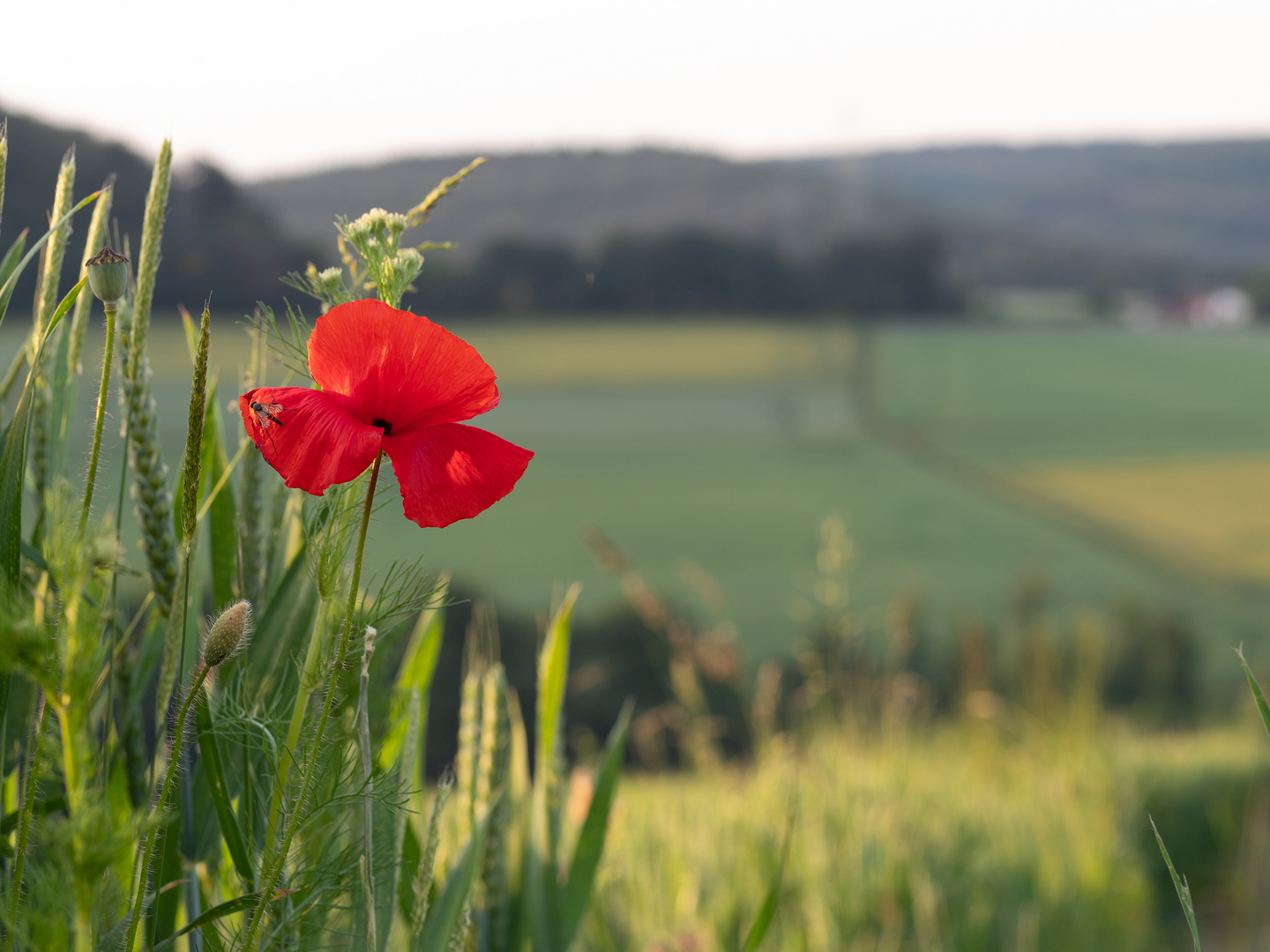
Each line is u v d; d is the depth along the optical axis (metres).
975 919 3.38
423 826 0.91
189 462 0.50
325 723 0.51
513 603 30.50
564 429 57.16
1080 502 47.84
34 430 0.72
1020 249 105.56
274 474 0.81
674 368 67.38
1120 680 17.72
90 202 0.63
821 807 3.53
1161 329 87.31
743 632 28.70
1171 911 4.87
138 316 0.65
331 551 0.54
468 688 1.04
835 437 57.75
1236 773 5.62
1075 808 4.84
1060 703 6.07
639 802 3.55
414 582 0.56
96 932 0.43
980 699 5.74
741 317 77.50
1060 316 90.69
